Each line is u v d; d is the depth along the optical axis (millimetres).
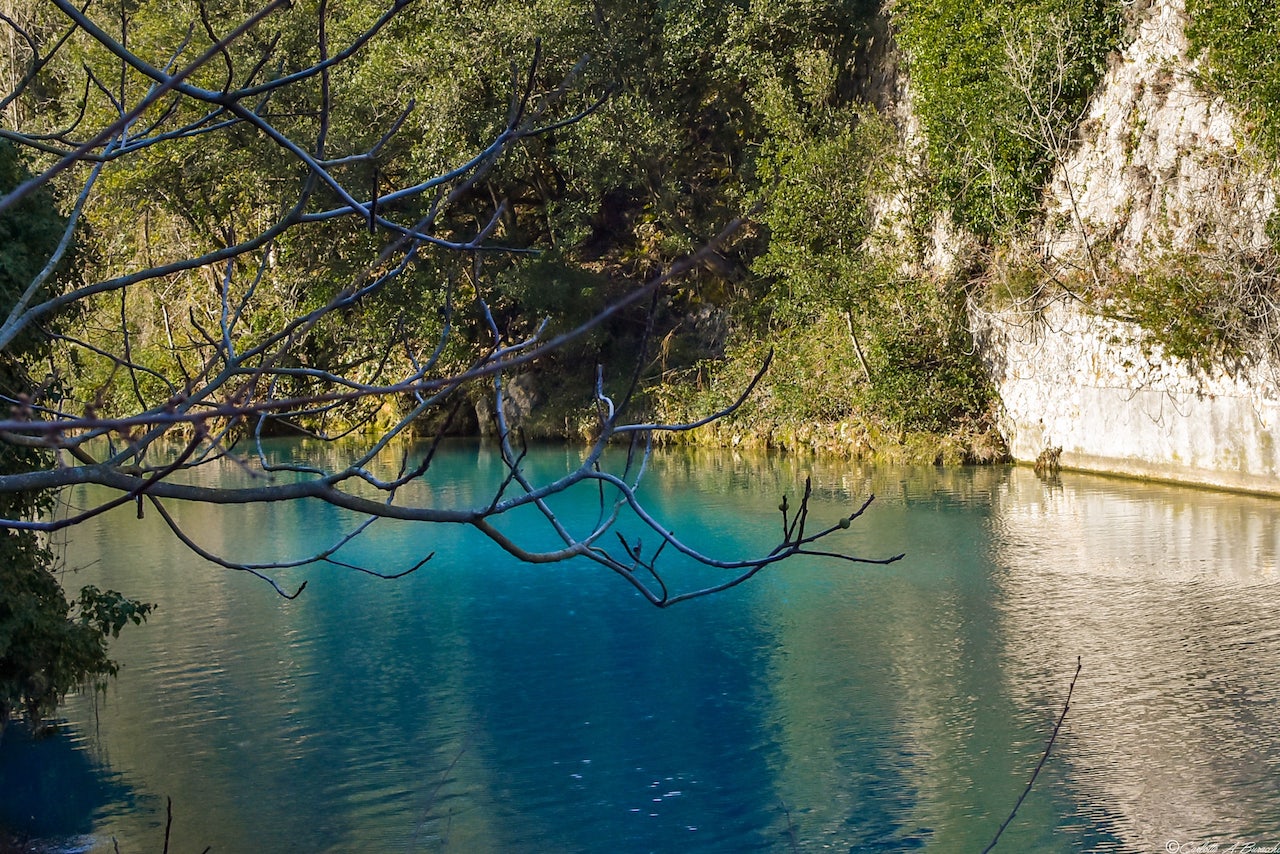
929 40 27688
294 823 9641
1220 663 12859
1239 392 22312
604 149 31141
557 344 2568
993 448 27594
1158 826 9117
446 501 24875
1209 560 17547
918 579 17062
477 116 30500
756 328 33719
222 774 10672
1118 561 17688
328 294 28031
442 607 16344
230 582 17875
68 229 3213
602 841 9242
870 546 19266
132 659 14133
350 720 11969
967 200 27328
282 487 3135
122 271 24859
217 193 29031
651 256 36688
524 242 35750
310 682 13164
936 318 28000
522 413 35094
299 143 27953
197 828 9578
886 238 29297
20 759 11117
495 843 9180
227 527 22531
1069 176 25766
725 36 32469
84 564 19141
